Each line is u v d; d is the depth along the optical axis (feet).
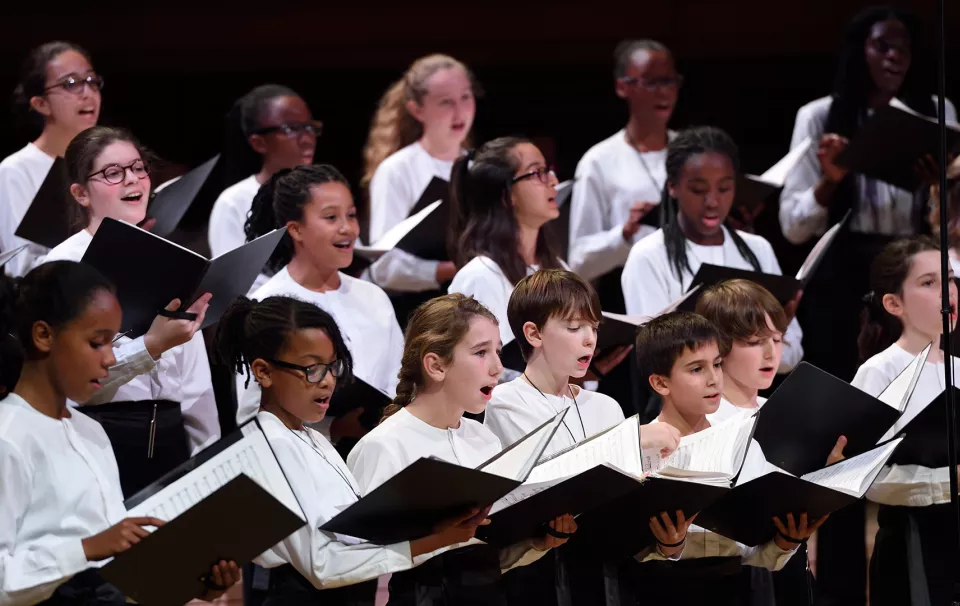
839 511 29.37
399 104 38.91
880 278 28.30
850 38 39.04
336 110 47.44
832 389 22.58
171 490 17.99
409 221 32.09
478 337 21.31
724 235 33.37
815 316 37.96
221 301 22.88
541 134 48.34
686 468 21.61
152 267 21.43
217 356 27.04
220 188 40.93
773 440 23.16
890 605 26.25
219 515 16.37
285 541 19.20
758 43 48.21
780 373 35.60
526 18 47.98
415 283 33.19
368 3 47.14
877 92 39.04
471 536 19.34
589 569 22.33
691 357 23.07
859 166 34.73
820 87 48.26
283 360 19.80
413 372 21.76
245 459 18.71
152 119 45.98
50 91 30.89
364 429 25.00
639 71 38.22
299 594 19.83
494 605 21.40
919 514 25.71
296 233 27.48
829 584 29.45
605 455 20.13
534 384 23.62
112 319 18.21
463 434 22.20
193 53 46.09
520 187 29.43
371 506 17.83
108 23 45.21
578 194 38.47
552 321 23.16
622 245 36.19
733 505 20.74
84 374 18.03
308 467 19.49
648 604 22.48
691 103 48.39
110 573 16.47
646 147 38.86
